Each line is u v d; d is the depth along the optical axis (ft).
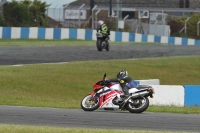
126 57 324.39
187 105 194.80
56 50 348.59
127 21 617.62
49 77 243.40
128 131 100.68
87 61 290.35
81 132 97.30
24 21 515.50
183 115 144.87
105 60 299.99
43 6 556.10
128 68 285.43
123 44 445.37
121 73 152.66
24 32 461.78
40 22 546.26
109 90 151.02
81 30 500.74
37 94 219.20
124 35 530.27
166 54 354.95
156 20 637.71
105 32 353.92
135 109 148.46
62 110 151.94
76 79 248.11
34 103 175.94
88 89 237.86
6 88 219.41
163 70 293.43
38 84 230.89
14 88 221.05
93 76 257.96
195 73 296.10
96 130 100.42
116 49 377.30
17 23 506.89
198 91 195.21
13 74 239.09
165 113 151.53
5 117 128.67
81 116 135.13
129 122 124.26
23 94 213.46
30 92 220.23
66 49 359.05
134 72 279.90
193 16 646.74
